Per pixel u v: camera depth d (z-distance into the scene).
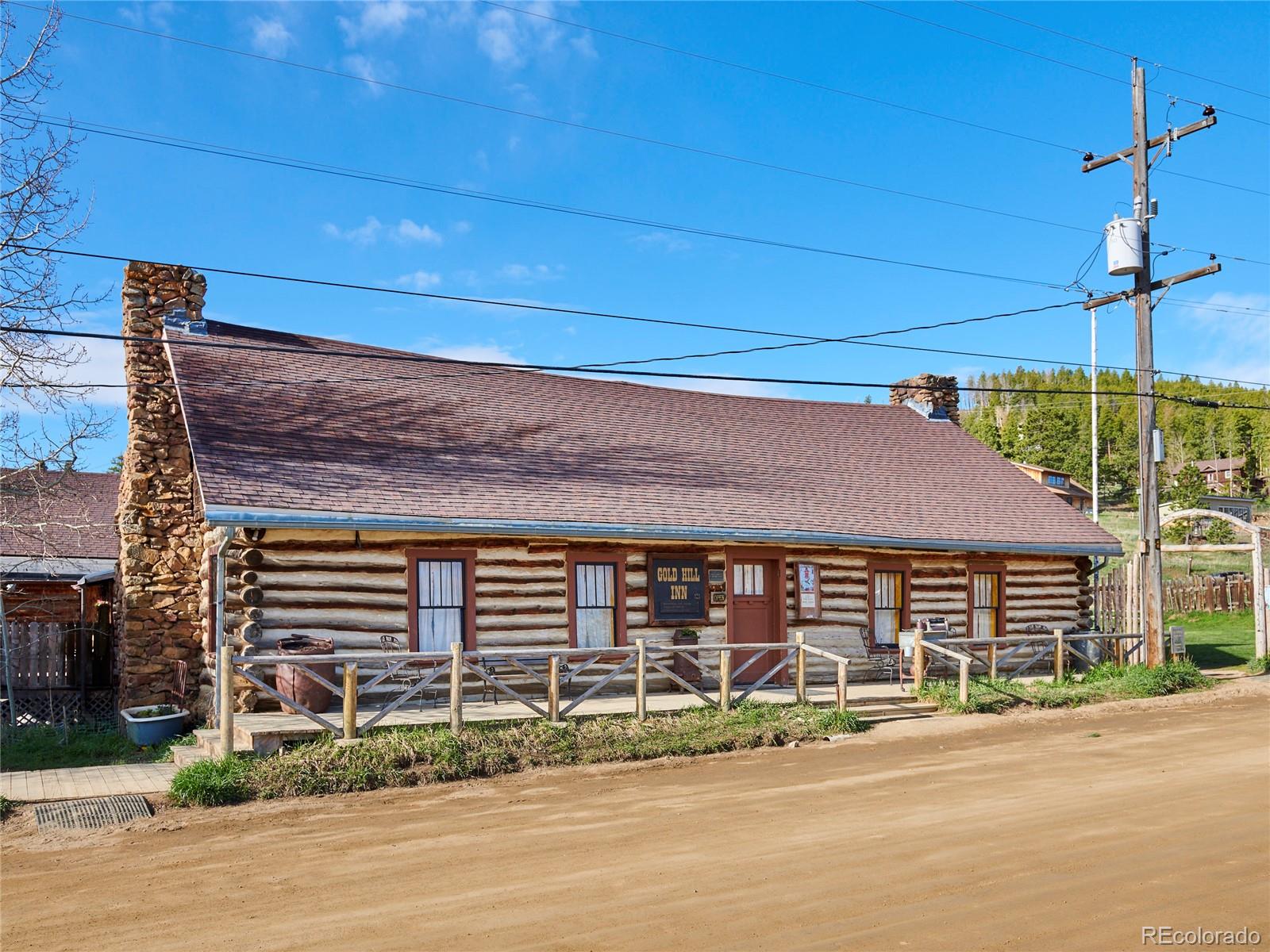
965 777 11.02
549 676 13.39
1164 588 36.00
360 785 10.73
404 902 6.83
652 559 17.09
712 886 7.04
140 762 12.82
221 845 8.52
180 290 17.52
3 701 16.03
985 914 6.35
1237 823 8.59
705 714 14.23
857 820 9.03
